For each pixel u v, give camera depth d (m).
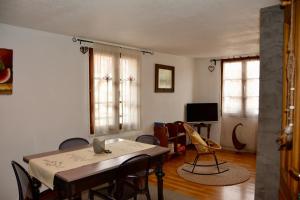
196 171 4.48
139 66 4.96
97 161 2.40
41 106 3.44
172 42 4.32
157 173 2.80
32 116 3.34
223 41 4.20
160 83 5.53
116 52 4.48
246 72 5.86
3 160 3.05
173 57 5.94
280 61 2.44
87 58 4.05
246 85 5.87
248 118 5.86
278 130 2.47
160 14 2.68
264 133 2.56
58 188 2.09
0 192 3.03
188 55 6.04
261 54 2.54
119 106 4.55
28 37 3.28
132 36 3.82
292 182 1.38
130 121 4.78
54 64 3.59
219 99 6.36
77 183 2.02
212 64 6.44
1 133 3.02
